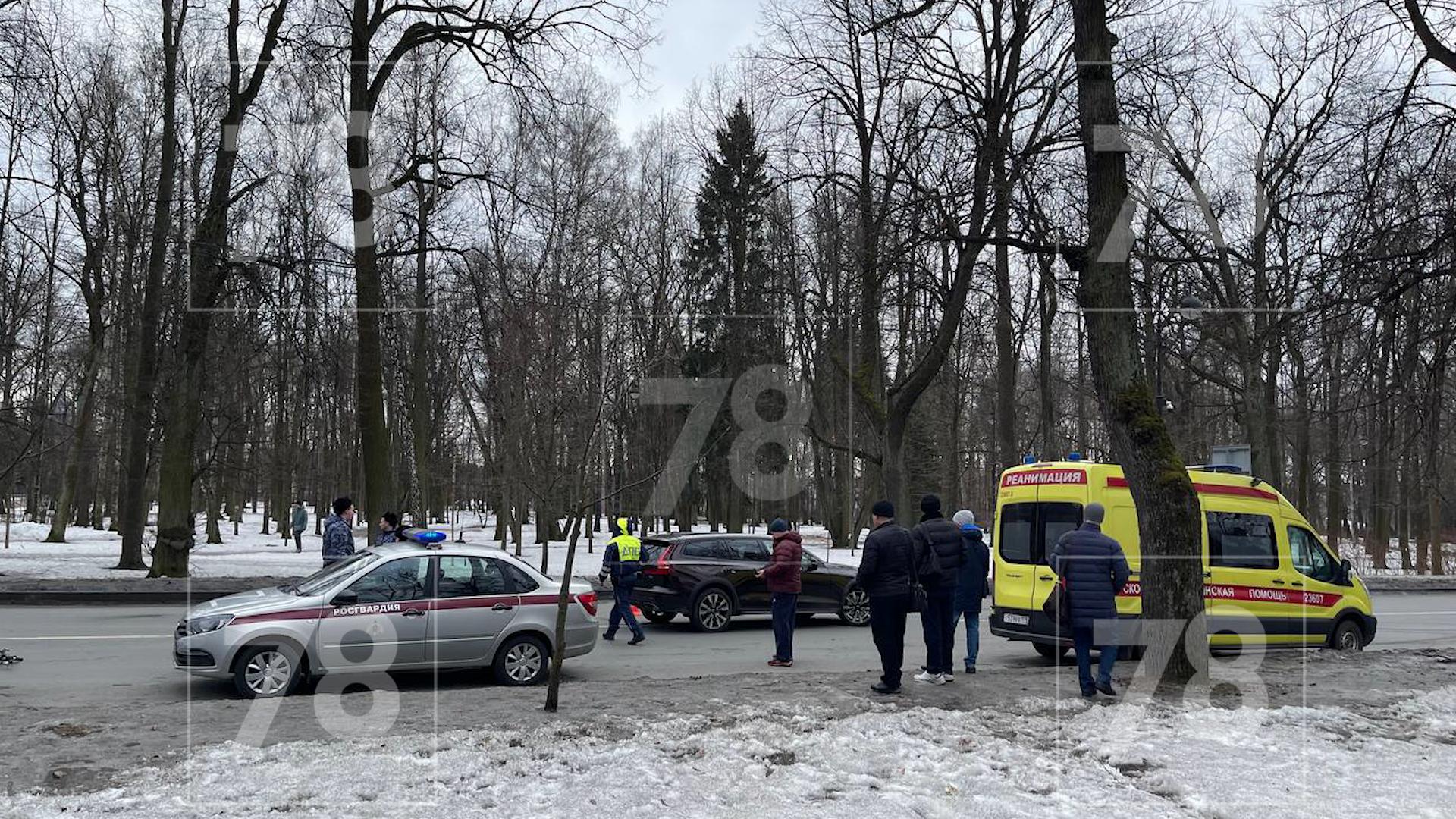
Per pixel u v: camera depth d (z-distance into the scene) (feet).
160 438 106.83
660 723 25.34
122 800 18.44
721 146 106.22
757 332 106.01
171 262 89.81
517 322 83.15
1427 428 37.32
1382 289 35.45
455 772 20.51
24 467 132.26
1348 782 21.25
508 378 87.66
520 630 35.68
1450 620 67.77
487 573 35.99
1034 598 43.19
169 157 77.00
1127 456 32.89
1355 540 145.38
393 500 66.49
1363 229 37.24
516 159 83.61
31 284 113.60
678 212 110.01
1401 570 126.72
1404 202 36.63
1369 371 37.37
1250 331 55.83
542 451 80.89
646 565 55.47
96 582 65.77
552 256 86.28
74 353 125.18
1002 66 64.59
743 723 25.55
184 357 71.77
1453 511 133.90
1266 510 45.52
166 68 76.59
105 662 39.88
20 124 64.34
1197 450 113.29
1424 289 35.94
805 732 24.79
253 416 124.88
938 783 20.53
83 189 97.60
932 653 33.09
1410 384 36.52
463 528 168.45
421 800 18.74
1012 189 56.75
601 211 93.15
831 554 98.84
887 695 30.14
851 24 64.44
